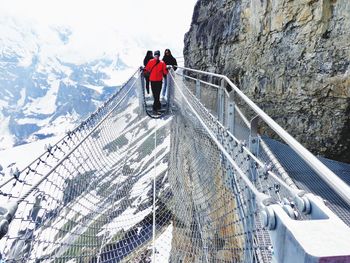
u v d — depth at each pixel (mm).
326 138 9688
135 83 11367
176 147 8945
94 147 4898
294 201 1369
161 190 6645
